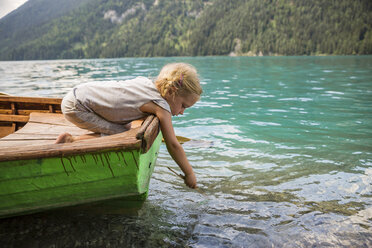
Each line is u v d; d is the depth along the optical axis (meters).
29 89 8.66
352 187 2.35
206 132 3.96
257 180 2.52
